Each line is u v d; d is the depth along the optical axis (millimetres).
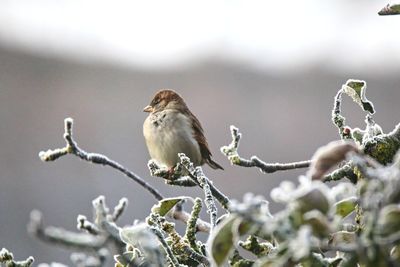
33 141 21125
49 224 15328
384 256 2518
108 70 27031
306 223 2447
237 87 25016
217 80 26047
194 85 26266
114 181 16078
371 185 2541
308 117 21969
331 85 25547
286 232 2438
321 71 25828
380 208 2518
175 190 14695
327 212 2480
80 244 2727
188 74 26859
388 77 24453
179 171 5539
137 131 21391
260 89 25203
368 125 3893
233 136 4586
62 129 21906
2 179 16141
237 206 2484
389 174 2529
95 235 3896
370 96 23656
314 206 2469
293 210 2473
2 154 18578
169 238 3854
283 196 2500
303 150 20266
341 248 2570
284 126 21109
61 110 23172
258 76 26000
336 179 3816
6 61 26578
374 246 2490
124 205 4551
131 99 25406
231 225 2686
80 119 22375
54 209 15578
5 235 13258
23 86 24391
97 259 2777
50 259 11898
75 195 15898
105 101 24672
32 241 12391
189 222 3859
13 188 16047
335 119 4105
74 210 15625
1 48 27312
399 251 2742
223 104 23766
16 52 27328
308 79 25312
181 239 3865
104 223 3115
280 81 25469
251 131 21125
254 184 15070
